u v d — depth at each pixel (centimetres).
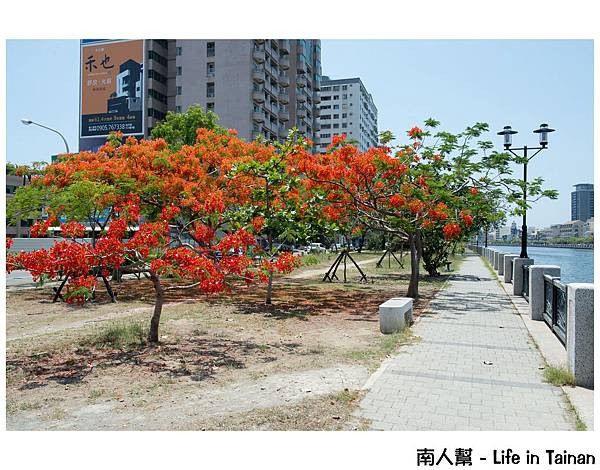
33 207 1404
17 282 1778
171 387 577
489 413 495
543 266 1009
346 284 1731
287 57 5506
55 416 495
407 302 928
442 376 611
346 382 591
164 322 972
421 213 1305
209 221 1166
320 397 538
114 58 4928
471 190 1338
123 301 1262
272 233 1217
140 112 4862
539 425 468
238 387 575
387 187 1330
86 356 712
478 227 1900
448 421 474
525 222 1509
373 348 758
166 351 740
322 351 740
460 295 1427
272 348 762
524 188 1326
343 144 1268
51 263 720
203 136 1582
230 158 1473
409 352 732
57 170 1412
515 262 1429
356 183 1237
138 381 600
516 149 1595
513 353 728
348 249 1848
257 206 1193
